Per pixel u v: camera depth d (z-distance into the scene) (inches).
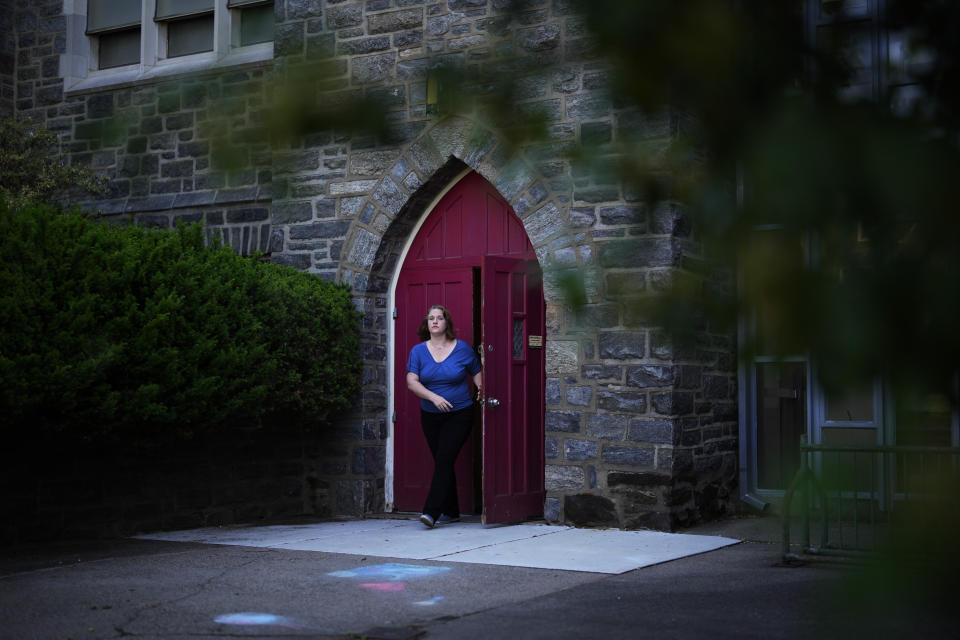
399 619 188.4
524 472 330.0
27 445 286.2
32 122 430.6
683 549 271.3
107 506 305.1
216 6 402.6
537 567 245.6
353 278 359.3
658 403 303.6
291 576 233.6
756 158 40.2
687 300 41.8
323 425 360.5
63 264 257.1
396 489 362.3
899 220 38.9
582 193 313.7
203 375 288.7
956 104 40.9
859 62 43.3
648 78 41.6
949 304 37.1
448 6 340.8
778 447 340.8
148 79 410.6
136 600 206.2
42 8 437.1
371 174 357.1
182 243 297.9
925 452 67.8
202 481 332.2
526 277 337.1
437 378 319.0
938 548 39.0
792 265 39.4
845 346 38.1
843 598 40.1
